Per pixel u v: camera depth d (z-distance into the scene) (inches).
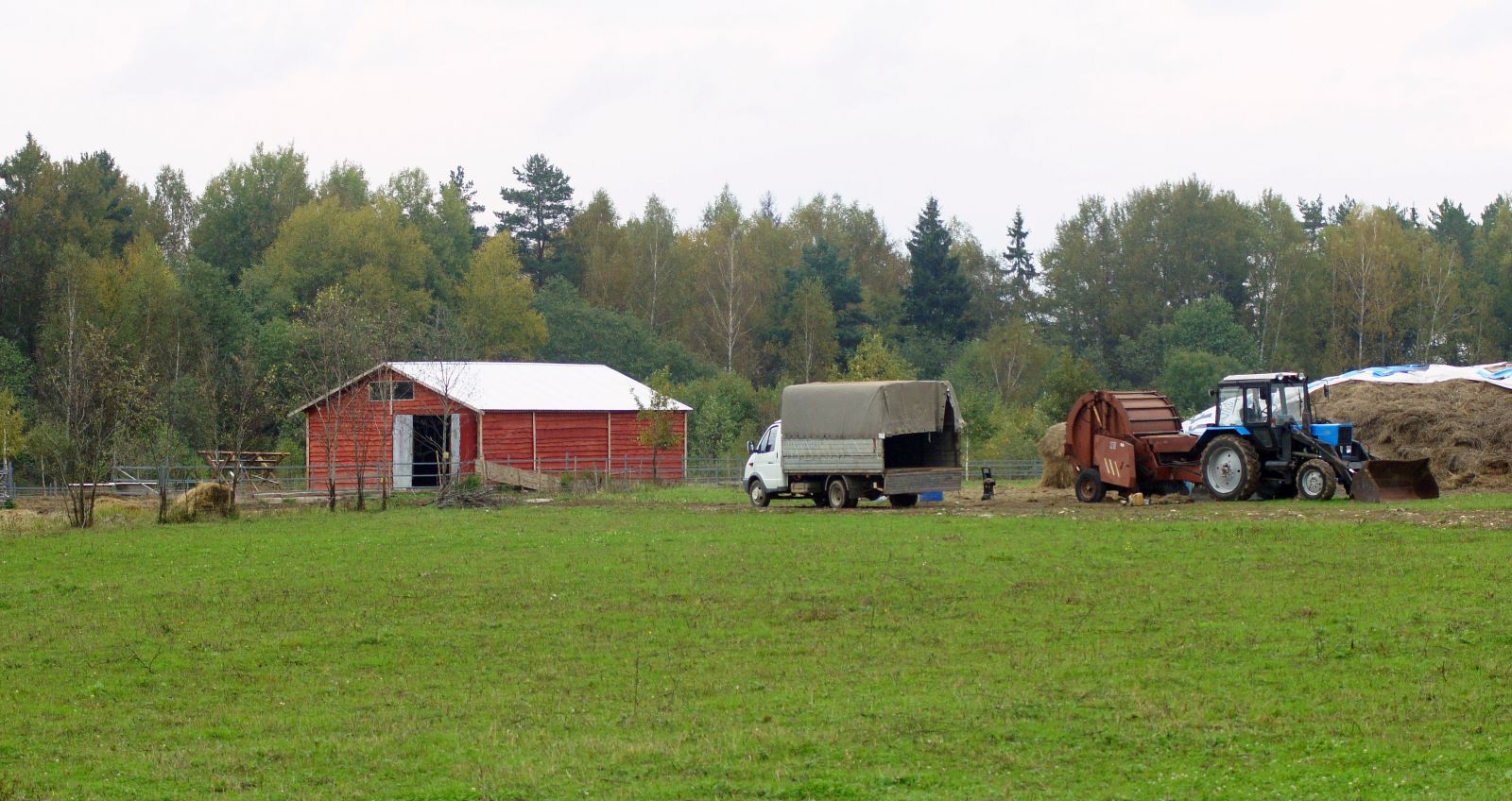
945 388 1462.8
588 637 749.3
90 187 3363.7
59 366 2069.4
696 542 1094.4
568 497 1772.9
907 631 741.9
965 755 516.1
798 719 572.1
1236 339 3764.8
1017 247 5054.1
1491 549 893.8
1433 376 1723.7
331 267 3403.1
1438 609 733.9
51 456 1937.7
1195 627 721.6
